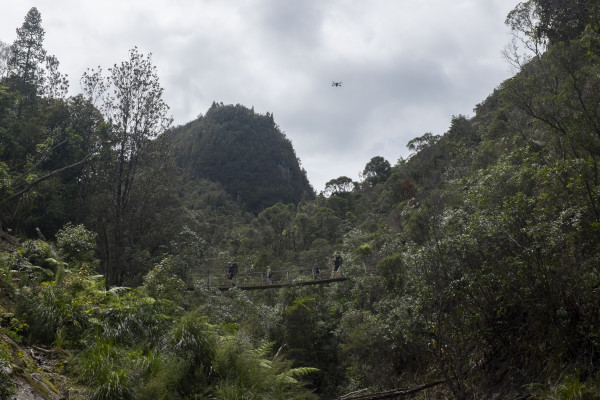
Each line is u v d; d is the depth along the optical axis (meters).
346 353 16.23
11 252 10.89
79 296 8.73
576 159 9.06
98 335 7.80
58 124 24.59
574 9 12.69
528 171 10.74
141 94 19.05
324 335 18.81
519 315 8.95
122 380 6.42
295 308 19.52
